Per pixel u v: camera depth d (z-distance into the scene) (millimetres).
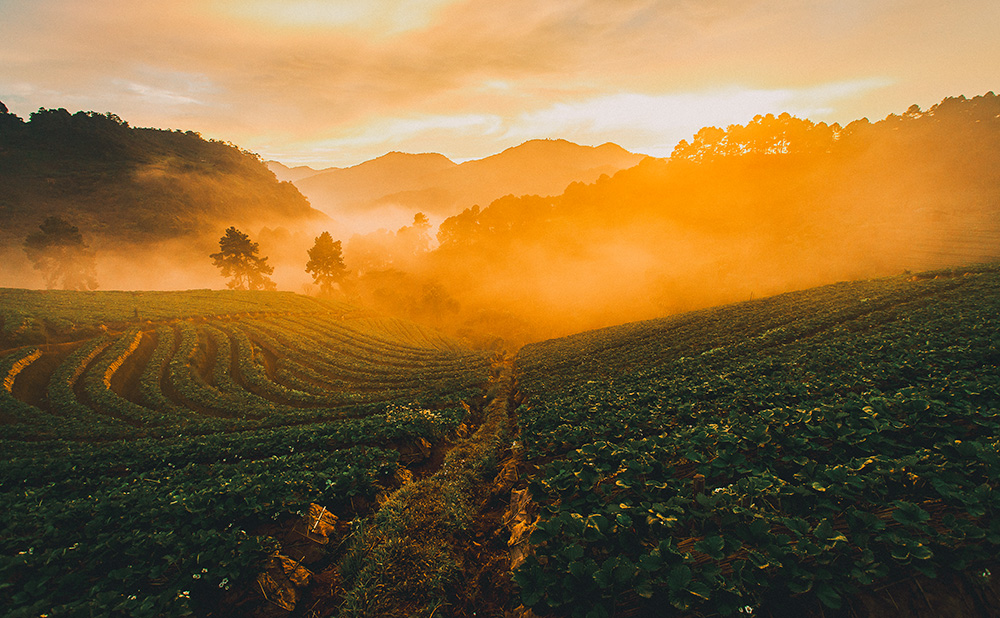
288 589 9477
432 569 9914
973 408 10062
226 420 31203
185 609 7844
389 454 17375
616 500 8883
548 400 27422
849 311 36312
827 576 5754
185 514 11586
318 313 83125
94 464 19406
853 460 8141
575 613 6215
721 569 6508
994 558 5652
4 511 13203
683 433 12164
